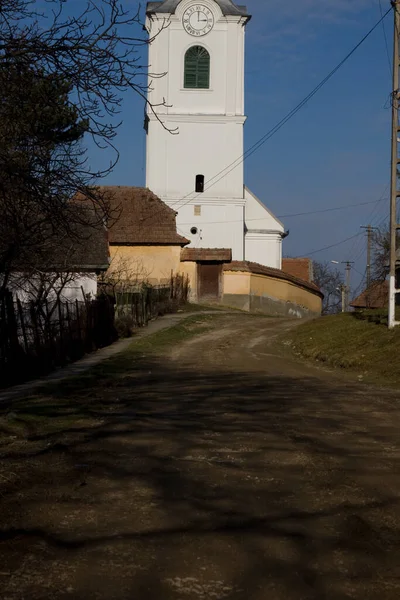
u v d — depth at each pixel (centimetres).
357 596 430
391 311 2170
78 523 560
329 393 1329
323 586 443
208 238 4781
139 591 432
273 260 5356
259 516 579
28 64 798
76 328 2025
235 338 2712
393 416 1063
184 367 1783
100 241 2730
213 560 481
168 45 4728
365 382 1597
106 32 820
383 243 5866
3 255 1180
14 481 685
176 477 701
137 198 4578
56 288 2133
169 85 4747
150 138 4759
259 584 444
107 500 623
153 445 847
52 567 468
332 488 661
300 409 1116
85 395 1269
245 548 504
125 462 765
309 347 2305
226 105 4762
